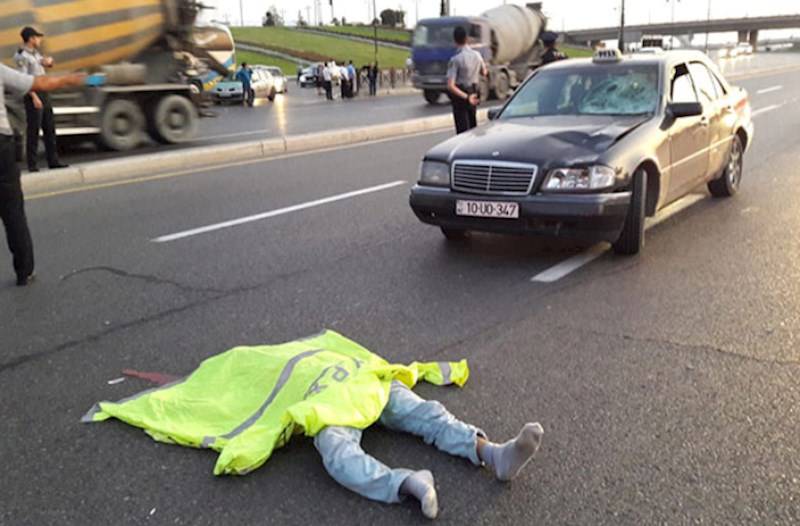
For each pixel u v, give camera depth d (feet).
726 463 10.28
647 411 11.79
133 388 13.26
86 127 47.52
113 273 20.68
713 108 25.64
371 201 29.96
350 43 267.39
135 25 47.85
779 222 24.35
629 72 23.76
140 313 17.26
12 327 16.55
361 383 10.89
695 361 13.62
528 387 12.76
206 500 9.78
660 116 22.16
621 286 18.16
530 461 10.45
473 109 36.70
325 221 26.53
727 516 9.16
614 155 19.38
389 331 15.64
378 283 19.04
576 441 10.94
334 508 9.52
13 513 9.65
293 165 41.24
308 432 10.22
